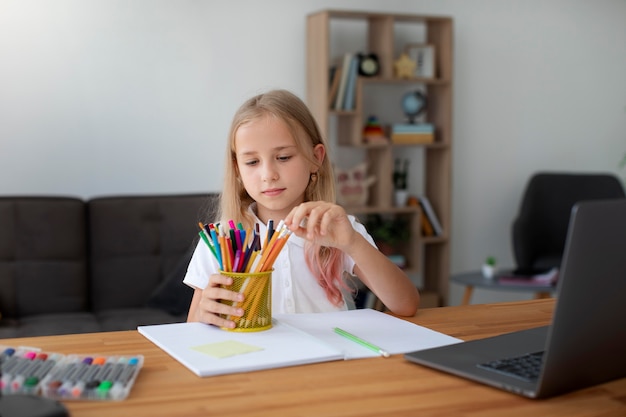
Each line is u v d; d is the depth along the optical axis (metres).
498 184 4.67
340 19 4.14
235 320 1.19
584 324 0.88
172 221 3.32
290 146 1.41
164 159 3.77
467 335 1.22
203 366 0.99
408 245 4.22
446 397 0.90
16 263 3.12
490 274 3.81
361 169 4.11
